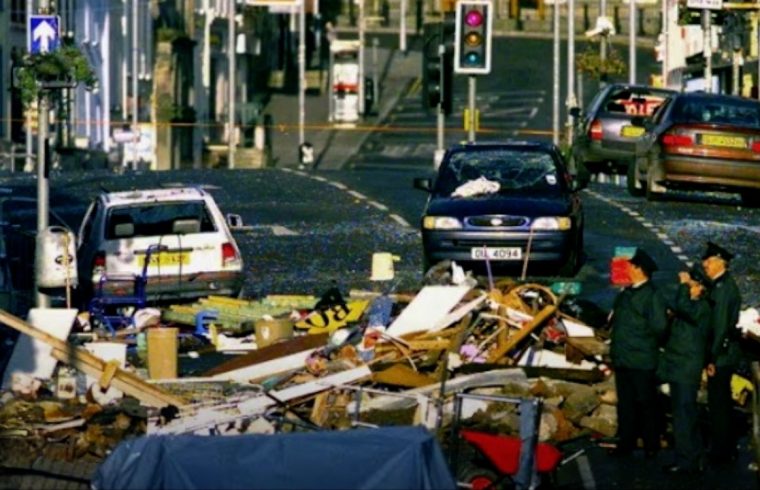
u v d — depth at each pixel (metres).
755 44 137.88
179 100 179.62
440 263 53.00
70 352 37.53
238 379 40.12
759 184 76.19
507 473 29.50
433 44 86.69
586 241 67.00
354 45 193.25
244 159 183.38
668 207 76.94
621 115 90.25
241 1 199.62
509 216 56.75
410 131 185.38
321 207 79.19
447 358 38.12
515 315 41.75
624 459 35.19
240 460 21.34
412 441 21.56
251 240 69.12
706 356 34.59
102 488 21.50
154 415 35.75
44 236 52.03
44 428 35.75
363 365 38.78
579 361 40.00
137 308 53.44
